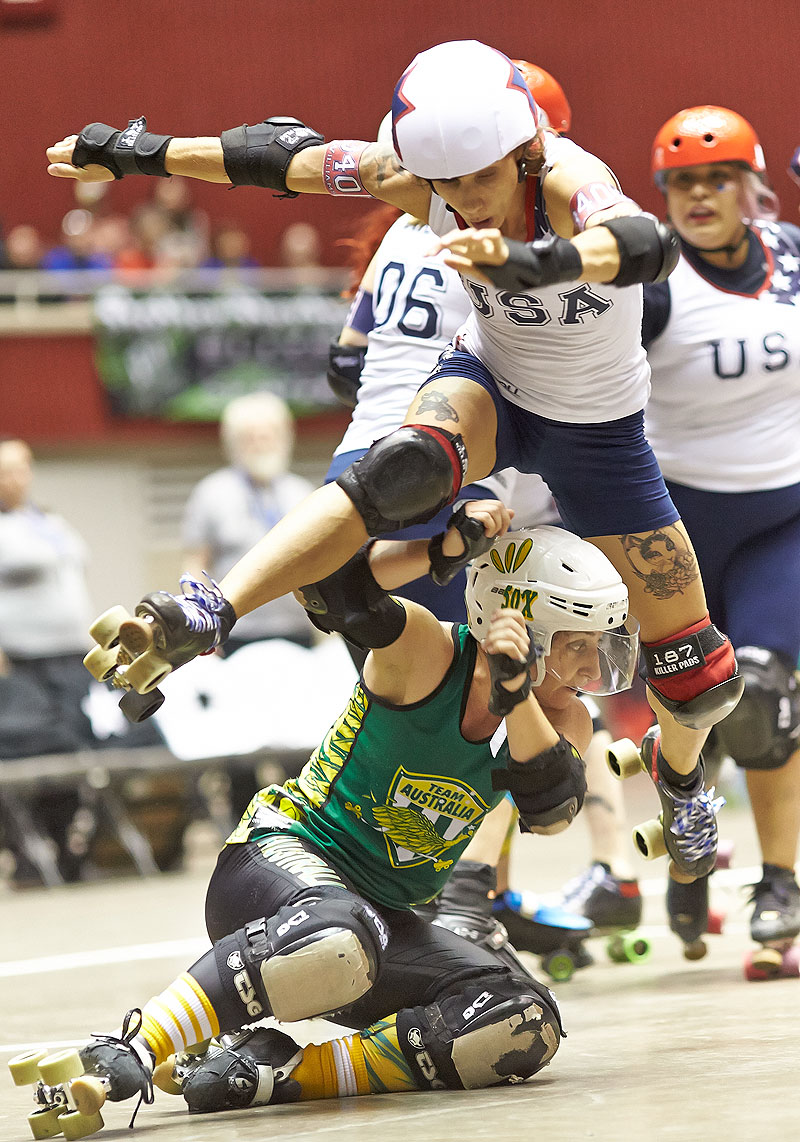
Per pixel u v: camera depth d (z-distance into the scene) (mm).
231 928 6137
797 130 35750
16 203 34594
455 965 6219
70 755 18922
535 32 35406
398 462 5934
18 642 19125
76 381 29812
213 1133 5418
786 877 9242
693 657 6863
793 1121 5016
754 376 9266
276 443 20641
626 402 6516
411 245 8758
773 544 9484
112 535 31312
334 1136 5184
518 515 9039
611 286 5793
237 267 31547
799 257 9570
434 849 6309
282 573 5777
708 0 35406
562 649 6031
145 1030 5656
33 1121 5488
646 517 6715
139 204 34438
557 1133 5027
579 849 19281
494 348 6461
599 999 8570
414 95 5656
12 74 34500
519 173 5848
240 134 6805
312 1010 5719
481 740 6059
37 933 13969
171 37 35062
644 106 35688
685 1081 5902
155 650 5398
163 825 19594
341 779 6289
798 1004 7871
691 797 7246
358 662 7531
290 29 35500
